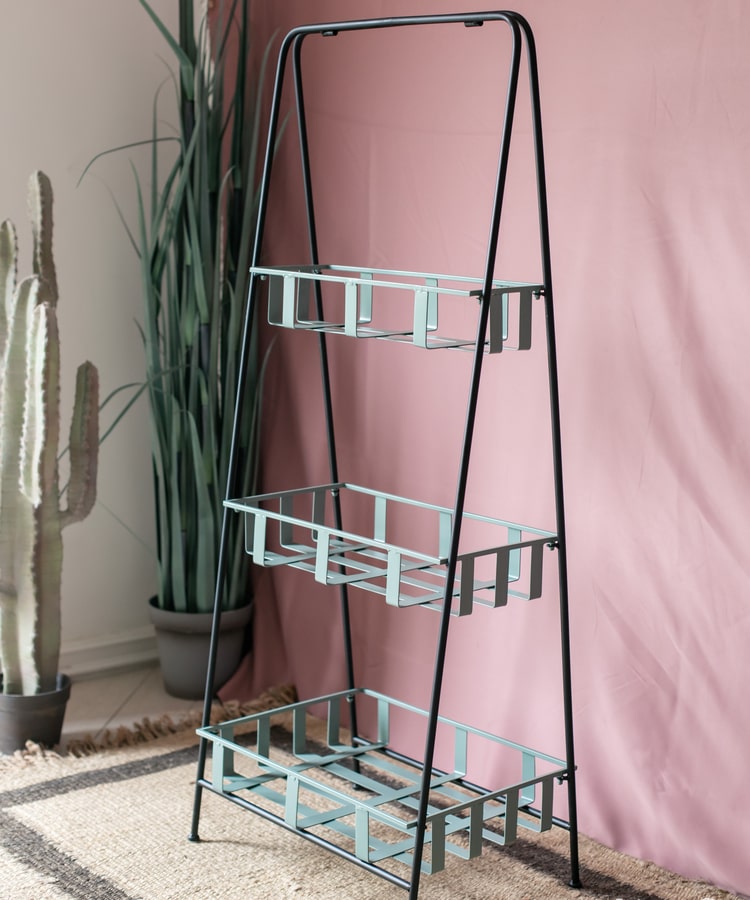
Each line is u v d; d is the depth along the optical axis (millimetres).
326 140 2334
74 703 2516
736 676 1767
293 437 2492
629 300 1845
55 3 2449
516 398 2027
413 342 1607
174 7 2629
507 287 1586
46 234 2176
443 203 2117
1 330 2199
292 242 2445
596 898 1764
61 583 2486
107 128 2561
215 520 2490
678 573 1824
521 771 2070
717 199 1726
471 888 1786
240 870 1821
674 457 1812
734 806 1778
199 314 2418
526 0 1935
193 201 2383
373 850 1663
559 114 1909
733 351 1729
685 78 1746
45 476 2172
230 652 2572
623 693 1911
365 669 2367
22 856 1831
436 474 2188
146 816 1993
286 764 2227
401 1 2148
